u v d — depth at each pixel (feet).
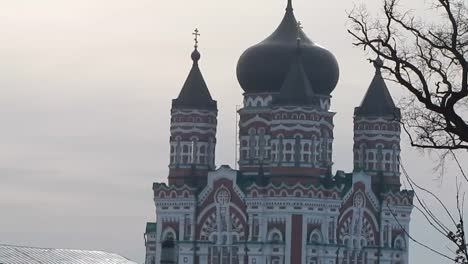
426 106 134.21
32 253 455.63
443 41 135.74
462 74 133.69
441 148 135.13
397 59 135.95
